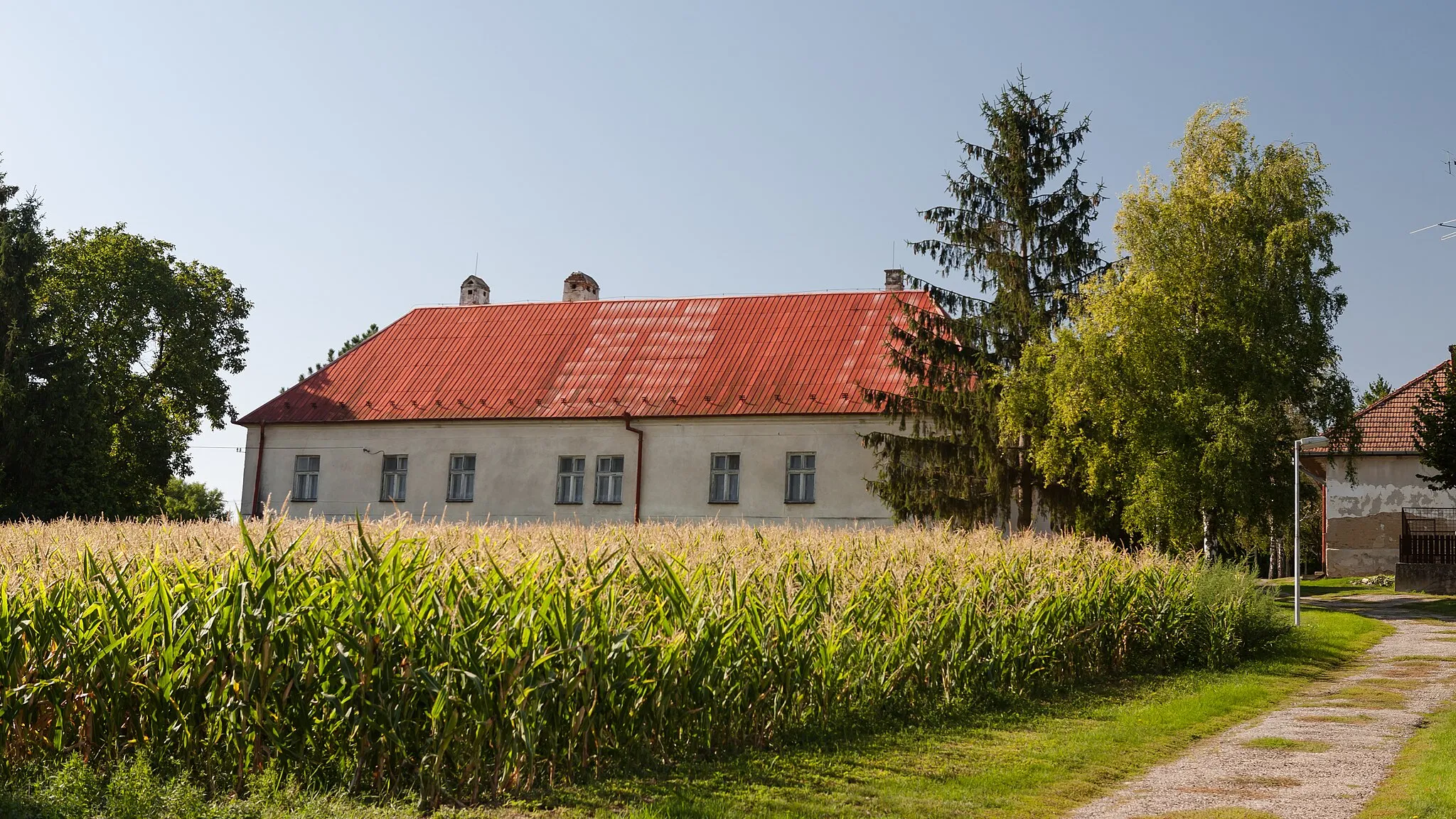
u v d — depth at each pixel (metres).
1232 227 29.67
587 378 37.72
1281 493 28.92
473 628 8.44
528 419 36.53
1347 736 11.81
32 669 8.05
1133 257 30.78
